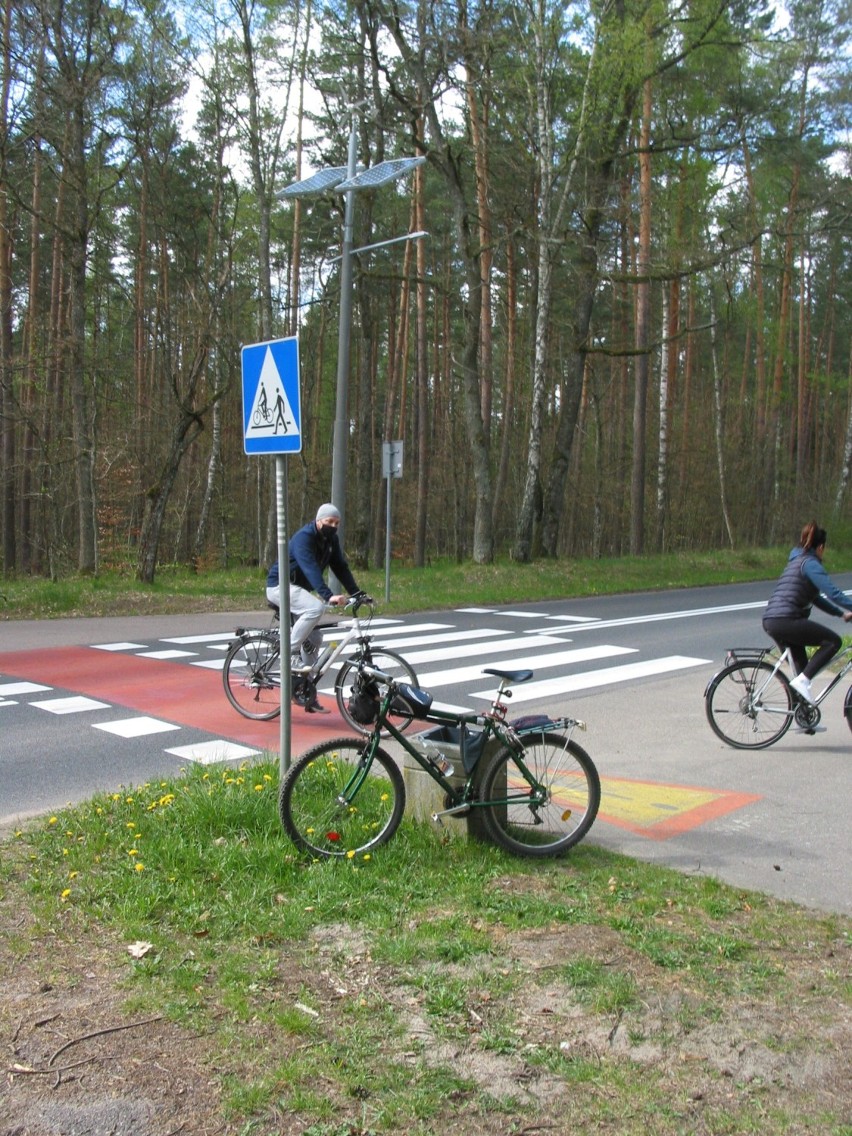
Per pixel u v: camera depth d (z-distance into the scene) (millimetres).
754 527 44719
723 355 45000
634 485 32031
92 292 30234
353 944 4223
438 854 5262
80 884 4773
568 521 46469
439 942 4191
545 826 5496
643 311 31562
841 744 8414
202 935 4285
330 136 28562
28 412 24609
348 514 44125
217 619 17250
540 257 25812
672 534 44375
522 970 3979
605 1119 3021
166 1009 3637
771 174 28656
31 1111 3039
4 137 20203
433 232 36500
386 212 35750
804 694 8164
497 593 21500
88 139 21828
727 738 8320
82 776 7176
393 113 26234
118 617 17406
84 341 23094
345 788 5305
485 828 5406
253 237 27562
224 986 3832
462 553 44625
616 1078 3225
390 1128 2967
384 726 5473
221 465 40094
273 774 6336
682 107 25875
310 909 4531
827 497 44094
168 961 4027
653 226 27266
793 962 4121
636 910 4613
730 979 3939
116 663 12266
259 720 9117
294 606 9039
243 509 44156
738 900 4801
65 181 21266
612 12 22844
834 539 40938
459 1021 3578
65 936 4258
